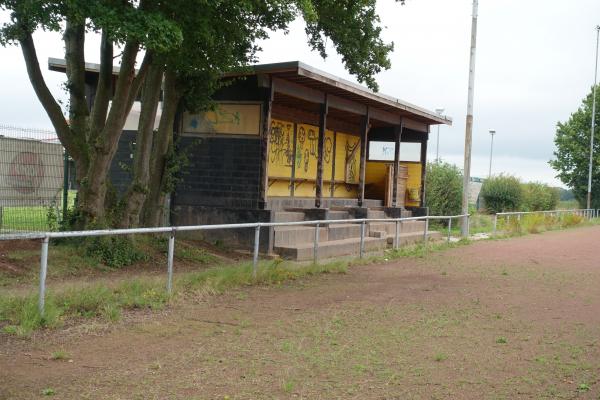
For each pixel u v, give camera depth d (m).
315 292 10.82
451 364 6.77
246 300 9.87
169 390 5.65
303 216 19.06
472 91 26.02
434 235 24.30
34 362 6.30
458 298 10.67
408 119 24.80
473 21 25.84
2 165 13.62
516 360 7.00
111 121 12.38
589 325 8.86
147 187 13.91
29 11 9.56
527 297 11.01
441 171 33.34
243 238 16.86
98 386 5.70
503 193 46.66
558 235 27.75
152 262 13.16
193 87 15.06
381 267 14.62
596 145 58.81
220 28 11.38
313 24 15.85
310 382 6.01
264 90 16.94
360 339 7.68
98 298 8.62
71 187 16.19
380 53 16.28
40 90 12.49
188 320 8.37
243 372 6.24
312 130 22.77
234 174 17.33
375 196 26.86
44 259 7.60
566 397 5.80
